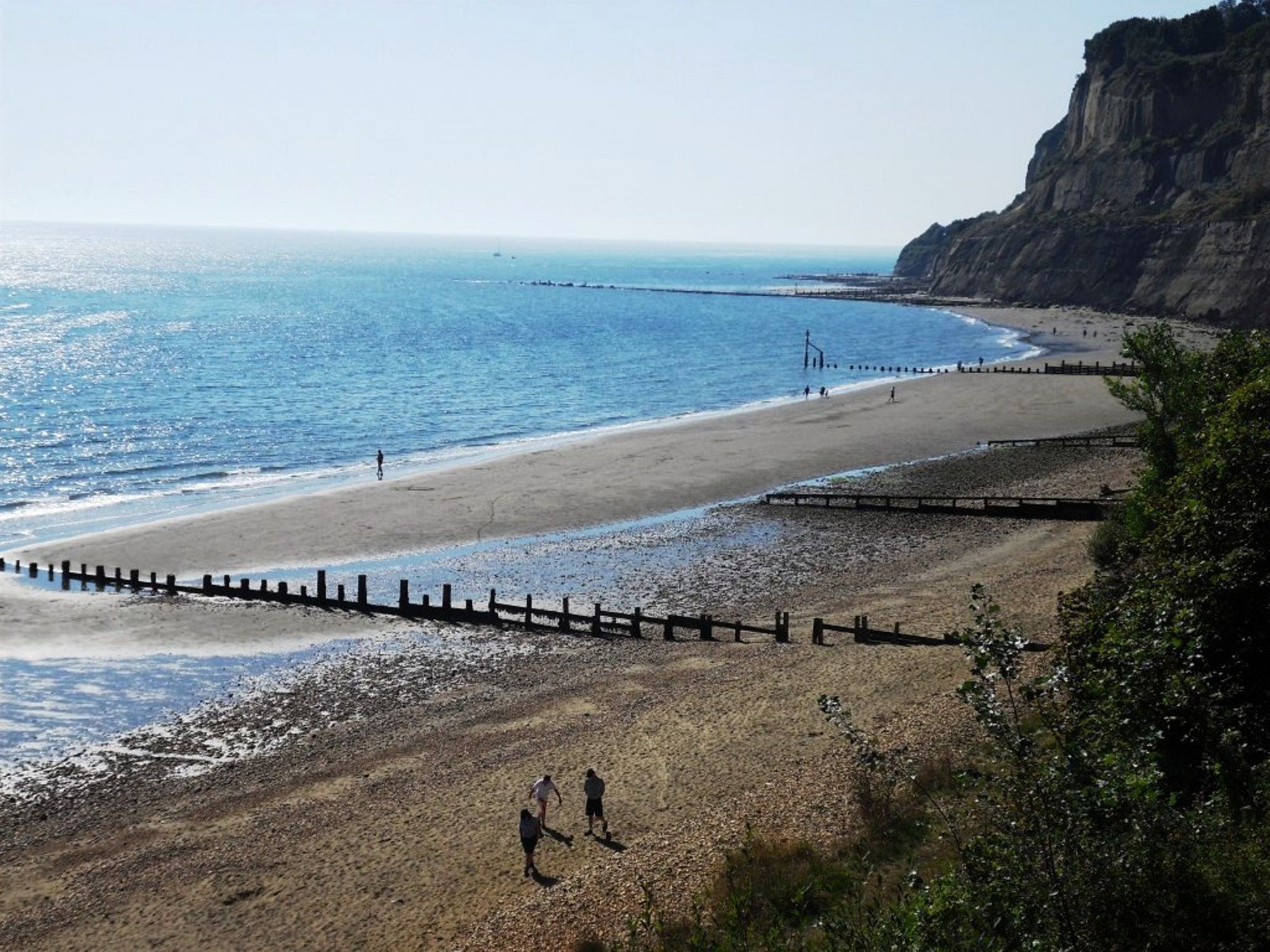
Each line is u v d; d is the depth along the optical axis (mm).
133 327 149250
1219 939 11016
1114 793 10594
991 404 90250
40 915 20531
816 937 15977
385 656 35094
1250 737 16234
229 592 40375
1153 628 14477
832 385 109688
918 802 19828
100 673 33062
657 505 55219
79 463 64438
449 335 155500
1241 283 148375
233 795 25578
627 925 17703
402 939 19297
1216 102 183625
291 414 84312
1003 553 45094
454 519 51719
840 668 31594
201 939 19656
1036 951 10516
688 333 168875
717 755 26047
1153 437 32531
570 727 28859
